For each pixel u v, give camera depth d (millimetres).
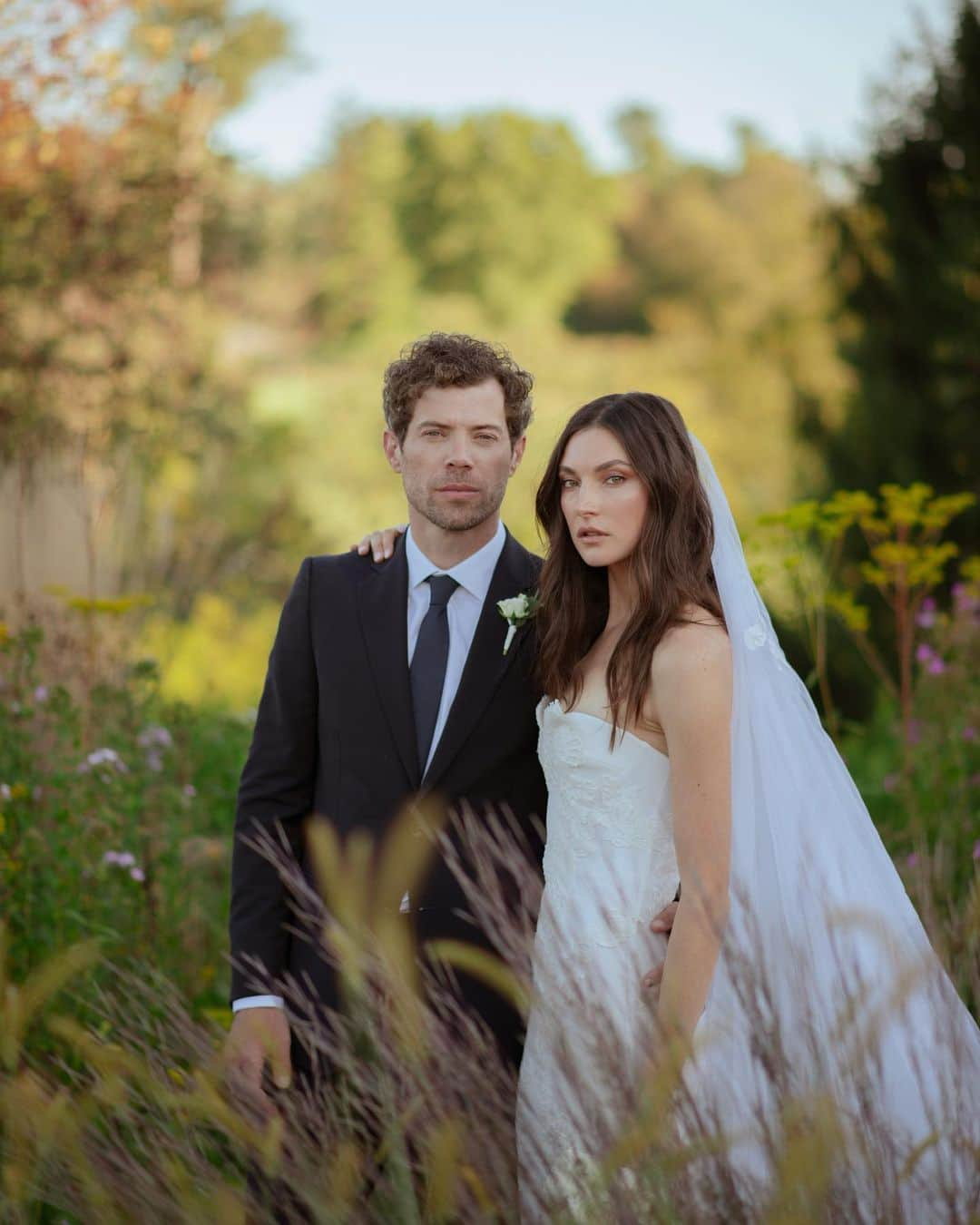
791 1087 1835
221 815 4117
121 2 6855
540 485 2572
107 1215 1821
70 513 5707
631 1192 1711
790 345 24297
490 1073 1990
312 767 2713
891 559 4535
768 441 23562
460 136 31531
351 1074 1994
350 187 30469
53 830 3312
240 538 13289
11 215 6578
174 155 7359
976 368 7180
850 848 2381
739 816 2291
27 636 3631
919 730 4461
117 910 3395
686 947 2176
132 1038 2195
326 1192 1835
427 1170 1809
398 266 28984
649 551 2379
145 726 3986
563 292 32188
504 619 2621
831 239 7766
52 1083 2369
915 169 7492
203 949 3664
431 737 2604
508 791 2580
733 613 2443
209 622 10852
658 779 2361
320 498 18203
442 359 2615
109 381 7023
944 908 2990
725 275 32438
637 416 2436
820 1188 1659
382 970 2078
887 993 2064
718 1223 1718
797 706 2459
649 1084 1762
